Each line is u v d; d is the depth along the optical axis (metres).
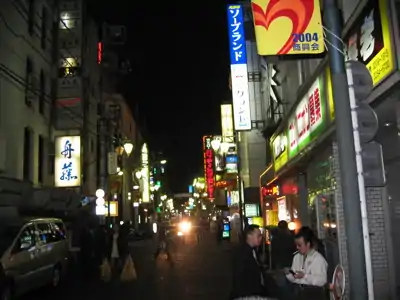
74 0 27.80
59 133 26.55
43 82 25.05
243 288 5.73
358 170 5.80
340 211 9.89
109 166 34.81
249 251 5.91
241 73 20.91
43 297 13.14
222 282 15.31
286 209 18.27
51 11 26.23
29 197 21.30
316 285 6.15
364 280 5.62
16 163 21.02
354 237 5.69
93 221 31.27
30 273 12.42
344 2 9.70
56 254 14.71
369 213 9.30
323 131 10.23
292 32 8.12
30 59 23.23
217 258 23.73
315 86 10.96
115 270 19.19
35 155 23.58
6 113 20.12
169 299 12.52
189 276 17.08
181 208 165.50
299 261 6.74
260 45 8.09
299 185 15.72
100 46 37.44
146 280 16.36
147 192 61.81
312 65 12.89
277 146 17.70
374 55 7.62
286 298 6.52
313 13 8.13
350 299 5.68
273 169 19.27
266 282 6.63
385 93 7.37
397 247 8.91
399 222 8.74
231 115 34.19
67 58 27.41
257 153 28.52
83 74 28.20
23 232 12.70
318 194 12.15
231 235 34.34
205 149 54.22
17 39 21.44
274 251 12.85
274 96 19.73
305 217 15.31
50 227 15.05
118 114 45.19
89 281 16.44
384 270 9.18
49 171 25.56
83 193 30.69
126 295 13.33
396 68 6.81
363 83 6.06
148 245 37.09
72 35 27.42
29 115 22.84
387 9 7.02
